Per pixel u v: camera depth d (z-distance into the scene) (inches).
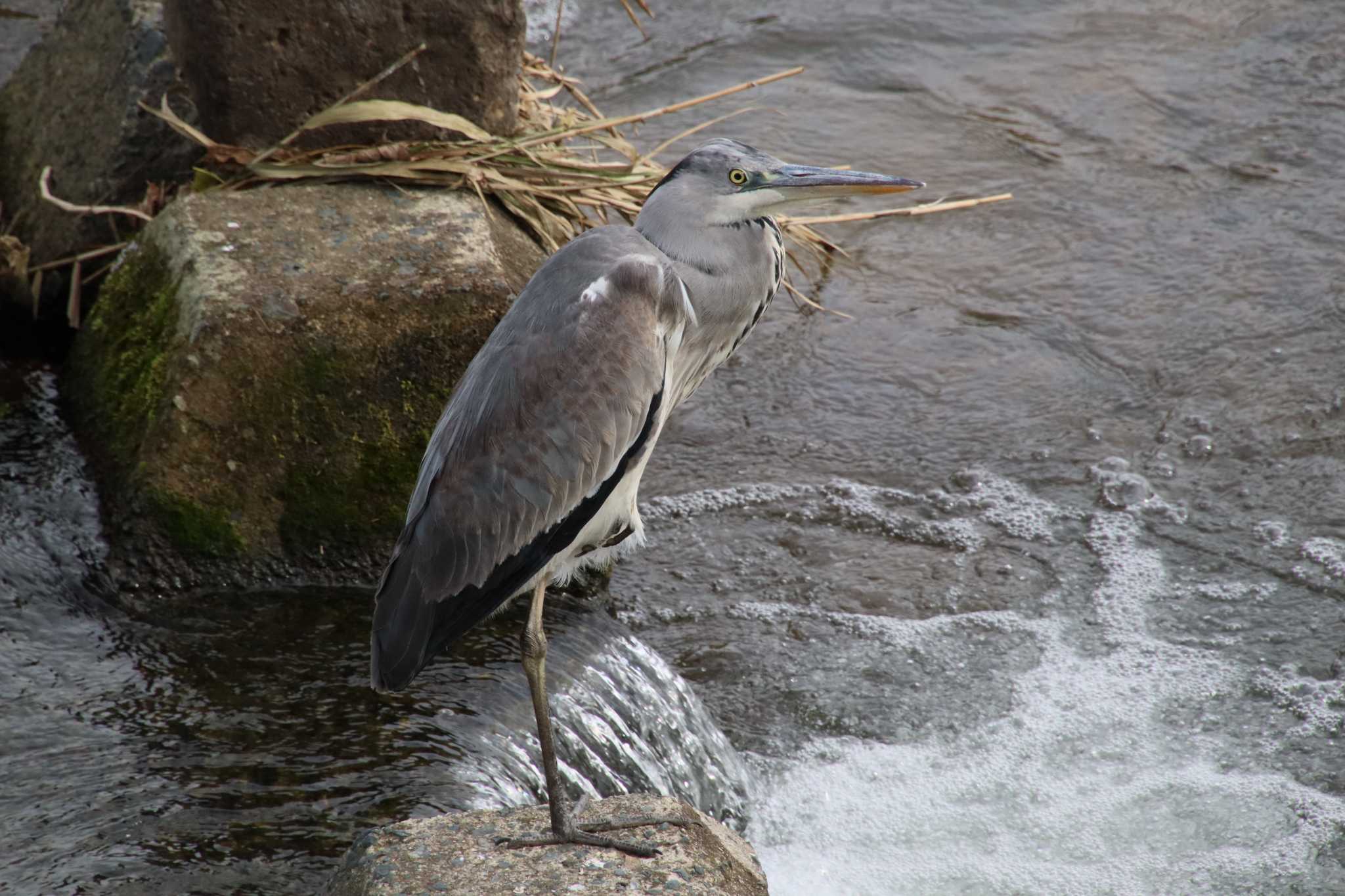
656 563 446.0
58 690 343.0
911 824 365.4
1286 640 418.0
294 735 334.6
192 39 430.9
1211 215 616.7
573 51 732.0
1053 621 428.8
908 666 411.8
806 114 685.3
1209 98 697.6
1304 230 603.8
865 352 544.7
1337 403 509.4
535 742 343.6
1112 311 564.1
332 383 385.4
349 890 267.3
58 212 487.8
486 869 267.9
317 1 430.0
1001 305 570.3
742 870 279.1
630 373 287.4
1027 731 390.9
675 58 729.6
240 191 430.0
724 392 525.7
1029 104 698.2
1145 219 616.1
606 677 371.9
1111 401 518.9
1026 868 351.9
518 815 287.4
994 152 661.3
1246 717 394.3
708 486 481.4
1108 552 454.3
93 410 419.2
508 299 395.2
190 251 401.1
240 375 380.2
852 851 357.7
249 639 368.2
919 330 557.0
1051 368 535.8
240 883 287.6
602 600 428.1
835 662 411.8
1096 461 491.2
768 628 422.6
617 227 303.1
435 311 390.0
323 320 384.5
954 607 433.7
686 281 301.9
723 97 694.5
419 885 263.1
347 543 391.5
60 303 478.9
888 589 439.2
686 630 420.2
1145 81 713.6
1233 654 414.6
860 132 673.0
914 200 628.4
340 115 428.8
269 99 436.8
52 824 300.8
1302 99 693.9
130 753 324.5
